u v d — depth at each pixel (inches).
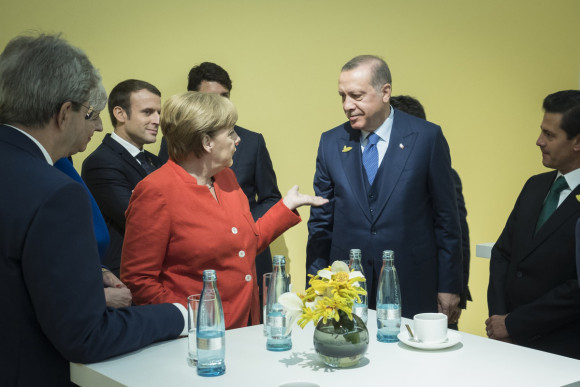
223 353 58.3
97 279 58.1
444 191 103.7
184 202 78.8
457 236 104.4
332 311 58.3
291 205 90.1
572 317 86.5
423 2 172.9
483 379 56.0
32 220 54.7
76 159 133.3
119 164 118.8
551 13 201.8
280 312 65.6
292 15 154.4
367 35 164.6
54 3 128.1
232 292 80.4
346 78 102.3
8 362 56.0
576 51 209.3
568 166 92.7
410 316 101.9
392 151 103.7
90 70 61.8
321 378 56.5
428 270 103.5
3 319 55.9
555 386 54.2
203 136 78.9
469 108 184.7
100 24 133.2
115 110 123.0
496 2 187.8
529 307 89.7
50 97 58.4
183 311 69.3
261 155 133.7
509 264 101.3
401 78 170.7
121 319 62.0
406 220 102.3
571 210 90.0
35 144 59.2
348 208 105.1
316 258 112.4
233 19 147.8
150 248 77.4
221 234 79.6
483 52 186.2
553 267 90.4
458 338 67.6
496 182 192.1
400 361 61.4
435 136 104.0
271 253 153.6
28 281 55.0
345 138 109.0
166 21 140.5
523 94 196.5
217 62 146.6
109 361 61.0
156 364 60.2
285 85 154.6
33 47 59.1
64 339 56.1
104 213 118.1
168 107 80.0
